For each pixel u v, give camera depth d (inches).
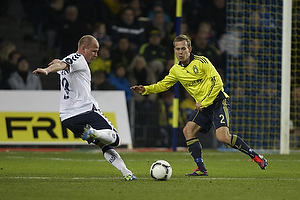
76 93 869.2
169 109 1934.1
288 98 1736.0
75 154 1640.0
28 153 1659.7
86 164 1280.8
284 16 1696.6
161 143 1918.1
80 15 2324.1
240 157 1594.5
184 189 792.9
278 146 2074.3
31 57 2356.1
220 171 1130.0
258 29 2357.3
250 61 2273.6
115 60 2177.7
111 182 876.6
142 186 822.5
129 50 2203.5
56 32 2320.4
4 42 2085.4
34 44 2368.4
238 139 987.3
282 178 989.8
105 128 867.4
